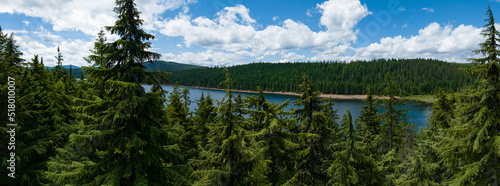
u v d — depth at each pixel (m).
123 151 9.41
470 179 12.37
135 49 8.79
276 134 12.99
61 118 20.28
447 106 20.38
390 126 26.17
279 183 13.22
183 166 10.03
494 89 10.88
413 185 15.39
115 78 8.81
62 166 9.10
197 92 176.38
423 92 168.25
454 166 14.86
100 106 8.83
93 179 9.46
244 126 11.51
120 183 9.26
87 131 8.69
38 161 16.72
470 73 11.89
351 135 13.31
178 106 23.58
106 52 9.02
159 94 9.56
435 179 17.53
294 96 172.00
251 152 9.91
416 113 87.81
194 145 22.12
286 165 14.64
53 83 28.58
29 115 15.16
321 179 15.60
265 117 12.27
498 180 11.35
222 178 10.23
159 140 9.62
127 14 8.72
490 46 10.91
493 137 11.17
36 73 22.38
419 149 19.86
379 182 14.05
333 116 26.33
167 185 9.63
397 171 15.70
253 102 13.00
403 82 190.12
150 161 8.88
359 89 177.00
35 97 16.98
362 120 27.86
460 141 12.55
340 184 12.72
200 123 21.36
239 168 10.53
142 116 9.11
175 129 9.89
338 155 13.62
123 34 9.07
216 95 146.38
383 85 174.88
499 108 11.08
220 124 10.61
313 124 14.49
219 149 10.94
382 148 24.78
